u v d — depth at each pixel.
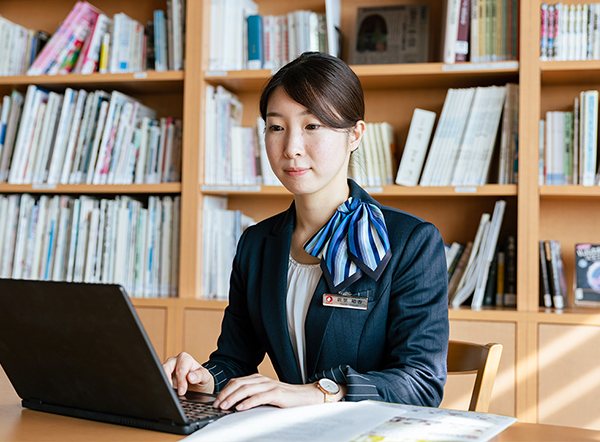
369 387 0.86
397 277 1.06
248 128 2.27
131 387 0.72
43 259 2.38
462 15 2.06
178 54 2.31
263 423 0.71
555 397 1.84
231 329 1.24
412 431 0.67
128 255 2.31
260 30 2.26
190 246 2.22
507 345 1.88
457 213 2.29
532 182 1.95
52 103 2.41
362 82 2.25
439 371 0.99
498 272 2.07
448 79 2.18
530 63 1.96
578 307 2.00
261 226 1.26
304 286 1.12
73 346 0.73
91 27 2.50
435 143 2.10
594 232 2.17
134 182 2.36
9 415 0.81
